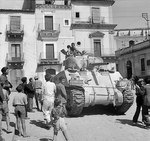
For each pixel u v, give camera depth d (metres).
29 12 41.06
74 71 12.77
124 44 61.66
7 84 11.13
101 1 43.72
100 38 43.06
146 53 44.84
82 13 43.03
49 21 41.72
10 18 40.44
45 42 41.09
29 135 9.43
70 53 14.36
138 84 11.05
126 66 50.84
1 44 39.78
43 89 10.41
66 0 43.75
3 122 11.49
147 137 9.31
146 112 10.65
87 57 14.22
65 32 41.91
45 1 42.22
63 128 8.22
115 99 12.17
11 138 9.16
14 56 40.19
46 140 8.83
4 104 9.75
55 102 8.33
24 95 9.40
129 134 9.62
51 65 40.75
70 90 11.75
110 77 13.19
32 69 40.28
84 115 12.66
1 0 44.09
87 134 9.53
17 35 39.94
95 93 11.95
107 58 43.03
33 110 15.01
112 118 12.10
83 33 42.53
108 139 9.00
